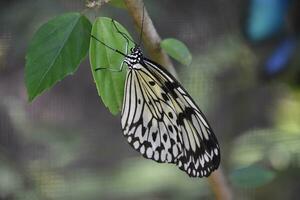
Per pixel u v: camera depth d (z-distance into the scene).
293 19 1.09
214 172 0.66
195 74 1.32
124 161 1.51
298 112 1.36
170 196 1.44
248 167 0.69
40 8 1.13
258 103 1.36
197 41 1.27
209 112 1.35
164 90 0.64
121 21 1.08
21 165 1.28
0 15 1.16
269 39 1.12
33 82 0.59
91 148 1.47
